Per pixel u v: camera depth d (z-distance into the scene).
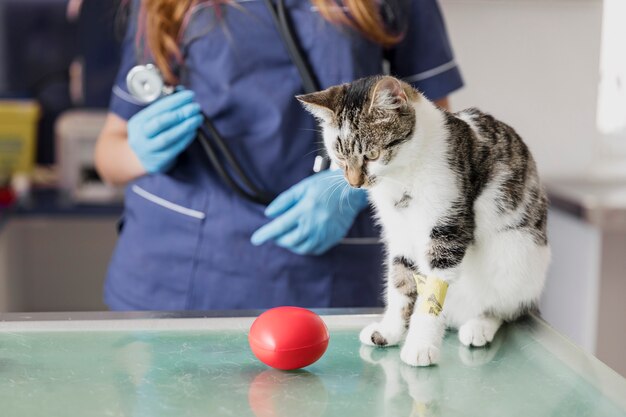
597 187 2.01
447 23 2.03
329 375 0.75
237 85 1.20
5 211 2.03
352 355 0.80
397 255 0.89
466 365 0.78
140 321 0.86
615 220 1.74
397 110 0.84
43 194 2.19
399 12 1.23
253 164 1.22
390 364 0.78
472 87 2.07
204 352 0.79
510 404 0.68
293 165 1.22
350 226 1.22
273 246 1.22
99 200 2.14
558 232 1.94
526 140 2.10
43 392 0.70
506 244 0.88
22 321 0.85
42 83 2.38
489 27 2.03
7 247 2.08
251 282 1.23
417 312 0.83
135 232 1.29
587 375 0.74
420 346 0.78
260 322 0.75
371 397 0.70
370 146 0.85
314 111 0.92
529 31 2.04
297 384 0.72
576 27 2.04
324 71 1.19
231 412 0.66
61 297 2.34
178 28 1.23
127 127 1.31
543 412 0.67
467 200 0.85
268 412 0.66
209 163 1.24
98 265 2.33
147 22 1.24
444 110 0.91
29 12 2.34
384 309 0.92
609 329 1.84
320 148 1.22
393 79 0.84
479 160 0.86
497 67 2.06
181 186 1.25
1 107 2.26
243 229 1.22
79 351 0.79
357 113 0.86
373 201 0.93
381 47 1.25
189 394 0.70
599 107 2.13
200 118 1.18
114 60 2.35
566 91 2.08
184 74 1.25
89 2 2.31
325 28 1.19
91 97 2.37
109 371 0.74
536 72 2.06
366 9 1.18
